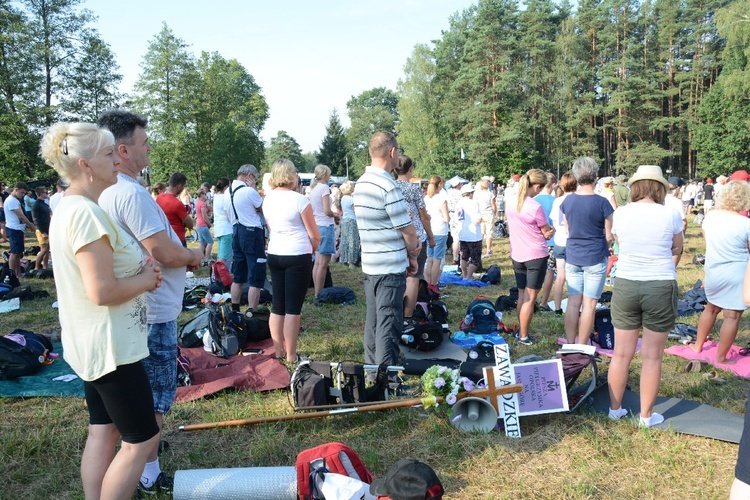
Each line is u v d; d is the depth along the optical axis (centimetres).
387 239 473
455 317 789
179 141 5016
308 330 713
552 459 387
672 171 5766
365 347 516
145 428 265
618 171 5194
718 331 696
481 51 5200
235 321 636
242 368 548
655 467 373
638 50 5356
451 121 5444
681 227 410
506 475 367
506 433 418
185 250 325
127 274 256
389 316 476
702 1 5469
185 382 515
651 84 5144
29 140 3547
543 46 5419
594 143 5494
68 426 435
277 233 554
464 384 427
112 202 306
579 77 5391
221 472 327
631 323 421
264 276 723
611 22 5650
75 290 248
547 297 825
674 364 574
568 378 451
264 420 424
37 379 532
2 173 3472
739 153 4806
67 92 3844
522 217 623
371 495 292
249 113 6550
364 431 423
